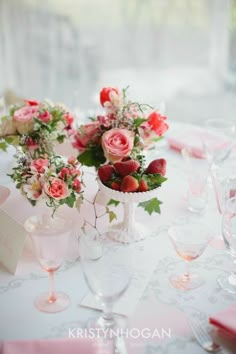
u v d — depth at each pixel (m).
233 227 0.91
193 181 1.14
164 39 2.59
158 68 2.67
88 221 1.02
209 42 2.55
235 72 2.59
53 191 0.86
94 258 0.72
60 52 2.68
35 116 1.16
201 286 0.85
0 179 1.21
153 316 0.77
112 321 0.75
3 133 1.20
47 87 2.77
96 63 2.69
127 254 0.74
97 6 2.57
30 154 1.10
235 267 0.91
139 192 0.90
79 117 1.64
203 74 2.64
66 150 1.29
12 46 2.68
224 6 2.45
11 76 2.74
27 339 0.71
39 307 0.78
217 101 2.66
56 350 0.66
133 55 2.65
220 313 0.71
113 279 0.72
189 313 0.78
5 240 0.90
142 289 0.83
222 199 1.05
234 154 1.40
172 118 2.61
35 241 0.75
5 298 0.81
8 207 1.02
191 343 0.71
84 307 0.79
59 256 0.76
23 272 0.88
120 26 2.60
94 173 1.22
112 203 0.97
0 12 2.60
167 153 1.46
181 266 0.91
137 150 1.00
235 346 0.70
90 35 2.63
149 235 1.01
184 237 0.84
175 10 2.52
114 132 0.96
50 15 2.61
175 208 1.13
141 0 2.53
